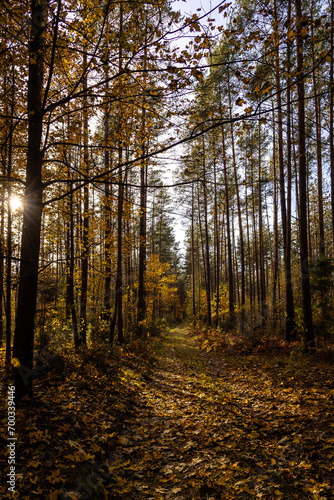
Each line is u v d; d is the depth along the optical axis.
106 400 4.96
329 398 4.84
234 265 33.72
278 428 4.01
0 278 7.20
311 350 8.15
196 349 14.05
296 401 4.95
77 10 2.90
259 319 14.54
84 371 6.17
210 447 3.69
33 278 4.15
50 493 2.53
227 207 16.94
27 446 3.13
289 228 10.95
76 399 4.68
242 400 5.58
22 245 4.10
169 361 10.75
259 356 9.78
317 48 11.21
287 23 2.80
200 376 8.05
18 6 2.96
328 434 3.64
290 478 2.93
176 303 44.69
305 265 8.60
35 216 4.06
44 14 2.99
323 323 8.69
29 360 4.20
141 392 6.17
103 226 10.09
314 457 3.24
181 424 4.47
